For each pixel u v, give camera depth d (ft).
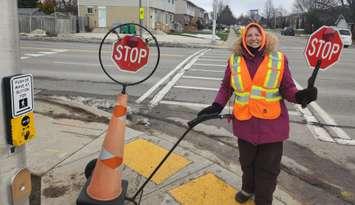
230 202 13.10
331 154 18.63
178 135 20.49
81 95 29.60
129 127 21.16
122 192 11.73
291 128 22.39
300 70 46.06
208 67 45.78
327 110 26.68
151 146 17.65
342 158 18.19
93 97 29.01
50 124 20.59
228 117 11.89
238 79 11.44
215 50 73.67
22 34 99.81
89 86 32.94
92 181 11.41
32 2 178.50
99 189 11.21
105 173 11.20
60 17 122.11
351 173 16.55
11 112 7.35
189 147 18.44
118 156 11.31
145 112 24.99
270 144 11.55
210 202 13.06
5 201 7.77
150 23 146.92
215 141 19.89
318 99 29.94
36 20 111.86
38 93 29.89
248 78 11.35
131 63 12.34
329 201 14.05
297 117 24.70
